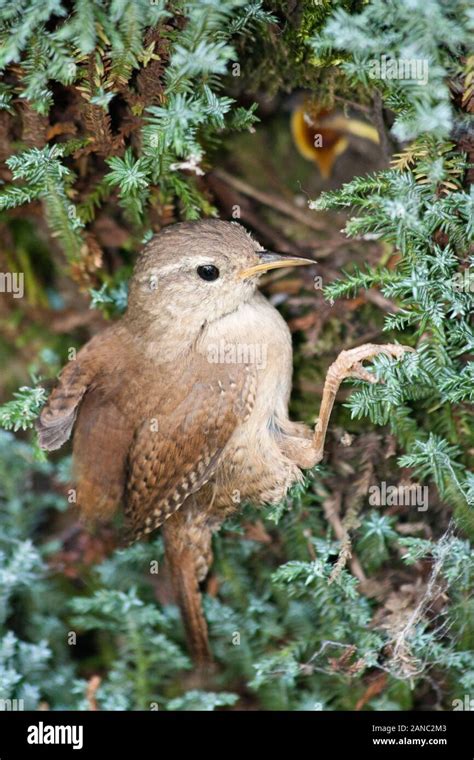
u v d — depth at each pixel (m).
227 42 6.03
